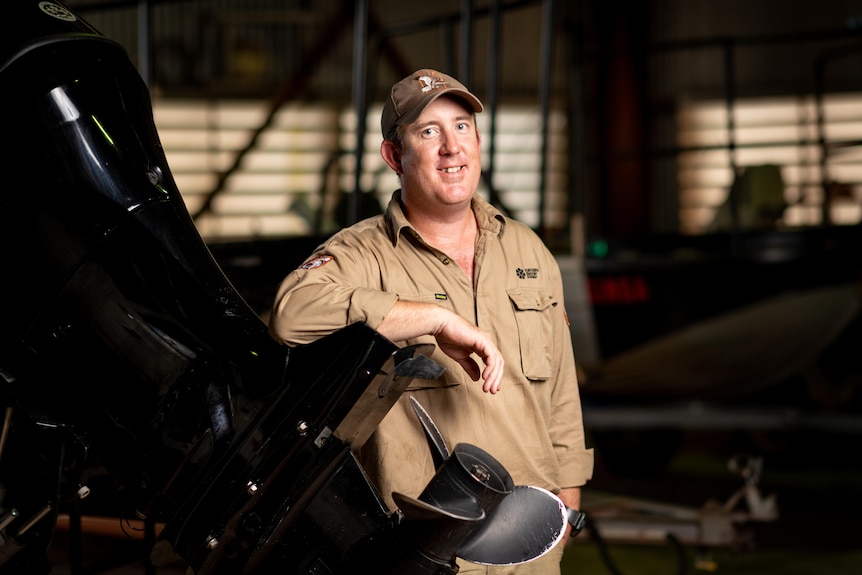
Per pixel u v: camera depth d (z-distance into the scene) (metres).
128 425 1.96
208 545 1.86
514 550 1.88
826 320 5.41
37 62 2.03
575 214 5.73
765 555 4.65
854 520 5.26
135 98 2.17
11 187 2.02
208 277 2.01
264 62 11.15
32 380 2.07
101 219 2.00
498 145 11.31
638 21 11.08
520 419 2.23
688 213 11.03
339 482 1.88
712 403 5.71
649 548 4.80
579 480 2.37
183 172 10.96
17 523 2.35
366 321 1.96
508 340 2.23
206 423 1.90
